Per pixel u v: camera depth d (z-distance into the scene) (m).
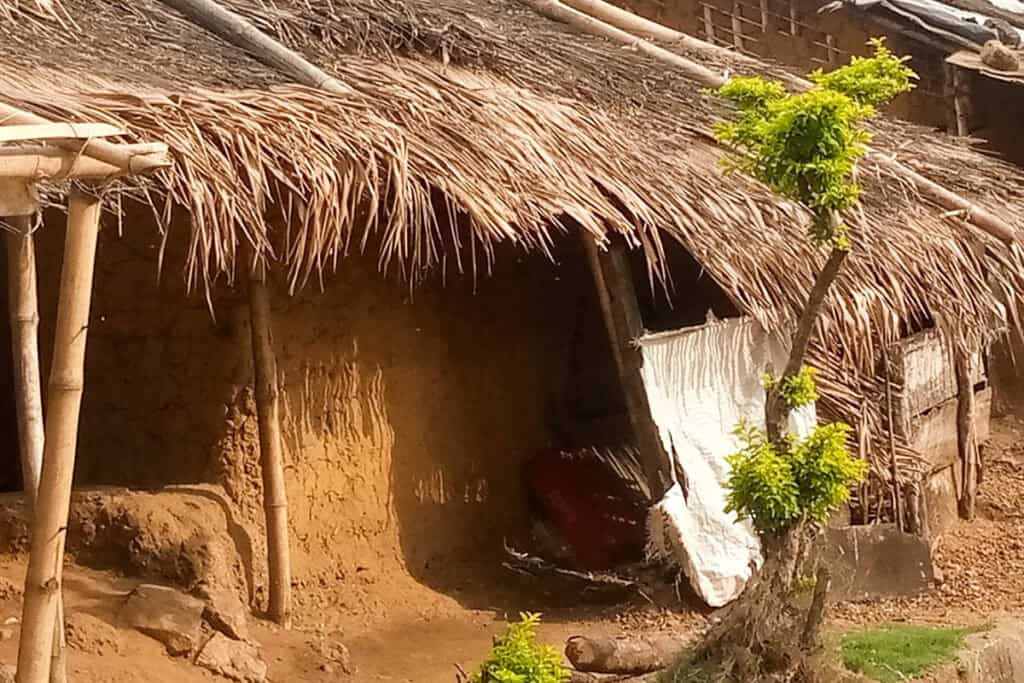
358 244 8.94
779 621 6.67
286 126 6.77
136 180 5.66
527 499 10.41
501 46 9.48
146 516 7.69
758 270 8.81
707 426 9.14
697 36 14.22
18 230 6.22
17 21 6.85
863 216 9.59
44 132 4.46
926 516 10.42
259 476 8.31
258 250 6.43
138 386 8.38
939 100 13.43
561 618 8.92
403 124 7.66
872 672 7.45
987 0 15.43
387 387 9.30
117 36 7.23
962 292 9.89
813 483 6.52
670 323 10.62
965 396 11.33
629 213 8.39
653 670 7.15
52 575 5.07
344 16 8.66
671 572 9.37
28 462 6.34
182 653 7.12
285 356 8.57
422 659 8.02
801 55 13.78
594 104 9.40
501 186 7.59
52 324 8.20
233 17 7.84
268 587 8.07
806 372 6.66
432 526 9.59
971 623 8.84
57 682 5.86
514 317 10.50
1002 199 11.05
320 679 7.50
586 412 11.04
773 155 6.16
